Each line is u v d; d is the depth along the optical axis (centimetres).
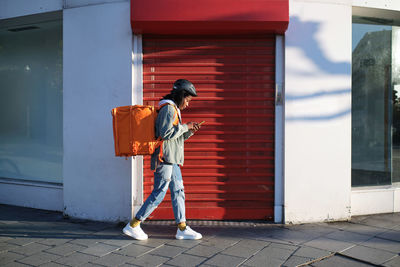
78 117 545
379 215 578
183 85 439
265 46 545
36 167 643
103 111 532
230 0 492
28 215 572
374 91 606
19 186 630
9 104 667
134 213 532
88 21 536
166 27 503
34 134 643
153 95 542
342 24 534
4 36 665
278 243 443
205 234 479
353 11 563
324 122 535
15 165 662
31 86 645
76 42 543
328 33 532
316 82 532
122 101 526
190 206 548
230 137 548
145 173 538
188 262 383
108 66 529
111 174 532
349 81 538
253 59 546
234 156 548
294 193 533
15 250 418
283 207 538
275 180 541
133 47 530
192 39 543
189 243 443
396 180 616
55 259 391
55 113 625
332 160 538
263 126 548
